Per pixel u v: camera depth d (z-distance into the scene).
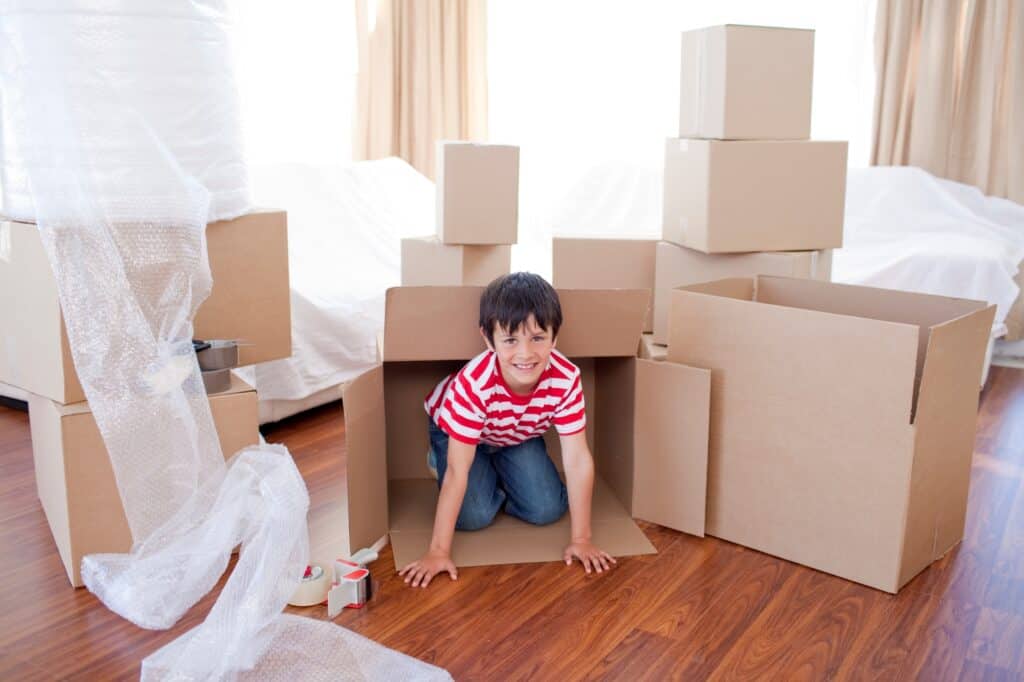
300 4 3.66
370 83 4.00
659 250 2.19
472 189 2.21
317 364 2.60
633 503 1.96
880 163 3.69
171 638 1.51
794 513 1.75
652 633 1.52
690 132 2.12
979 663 1.44
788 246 2.09
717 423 1.84
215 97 1.80
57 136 1.60
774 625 1.55
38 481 1.99
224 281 1.88
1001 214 3.50
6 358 1.81
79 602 1.62
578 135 4.18
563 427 1.79
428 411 2.00
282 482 1.64
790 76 2.03
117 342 1.63
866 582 1.68
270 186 3.09
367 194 3.37
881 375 1.60
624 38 4.01
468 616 1.58
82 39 1.60
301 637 1.47
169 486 1.69
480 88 4.21
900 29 3.55
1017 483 2.18
